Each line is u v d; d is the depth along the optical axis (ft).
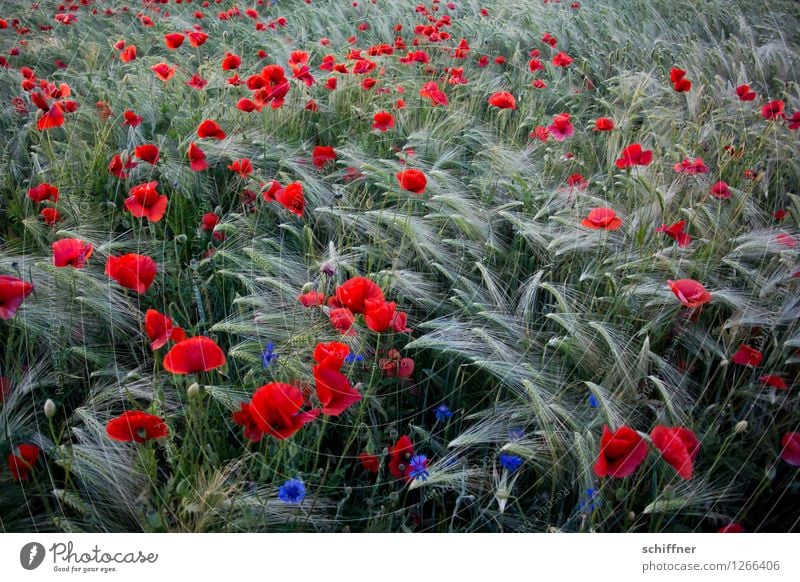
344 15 24.80
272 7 28.35
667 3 27.27
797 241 8.53
